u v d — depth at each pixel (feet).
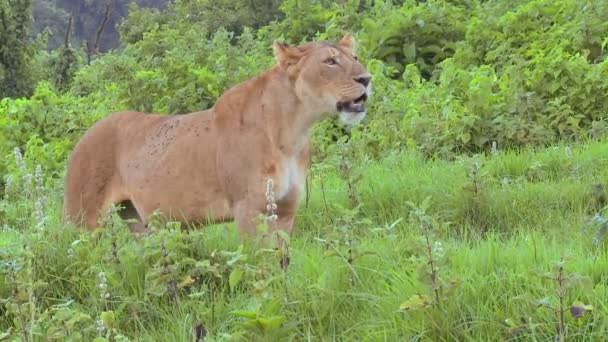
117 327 25.53
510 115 49.96
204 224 32.78
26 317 24.90
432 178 40.98
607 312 22.07
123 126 34.71
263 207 31.14
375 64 63.52
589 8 63.87
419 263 25.14
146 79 61.31
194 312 24.94
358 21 79.41
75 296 28.25
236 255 26.35
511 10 76.28
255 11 138.00
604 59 58.65
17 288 24.56
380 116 54.08
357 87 30.58
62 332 23.73
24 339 23.57
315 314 24.13
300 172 31.83
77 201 35.22
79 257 28.86
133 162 33.81
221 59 65.05
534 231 32.19
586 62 53.42
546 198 37.32
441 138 48.44
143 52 82.33
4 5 138.62
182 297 26.96
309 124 31.30
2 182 56.54
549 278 21.81
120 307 25.95
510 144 48.01
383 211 37.81
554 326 21.98
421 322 22.98
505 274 25.43
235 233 32.78
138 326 26.08
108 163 34.76
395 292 24.88
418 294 22.82
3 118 66.33
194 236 29.09
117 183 34.65
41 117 65.62
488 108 50.26
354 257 26.55
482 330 22.63
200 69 63.57
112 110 62.49
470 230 35.01
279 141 31.01
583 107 51.03
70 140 62.34
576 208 36.32
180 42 77.20
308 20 82.64
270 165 30.96
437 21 72.43
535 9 67.72
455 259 26.96
